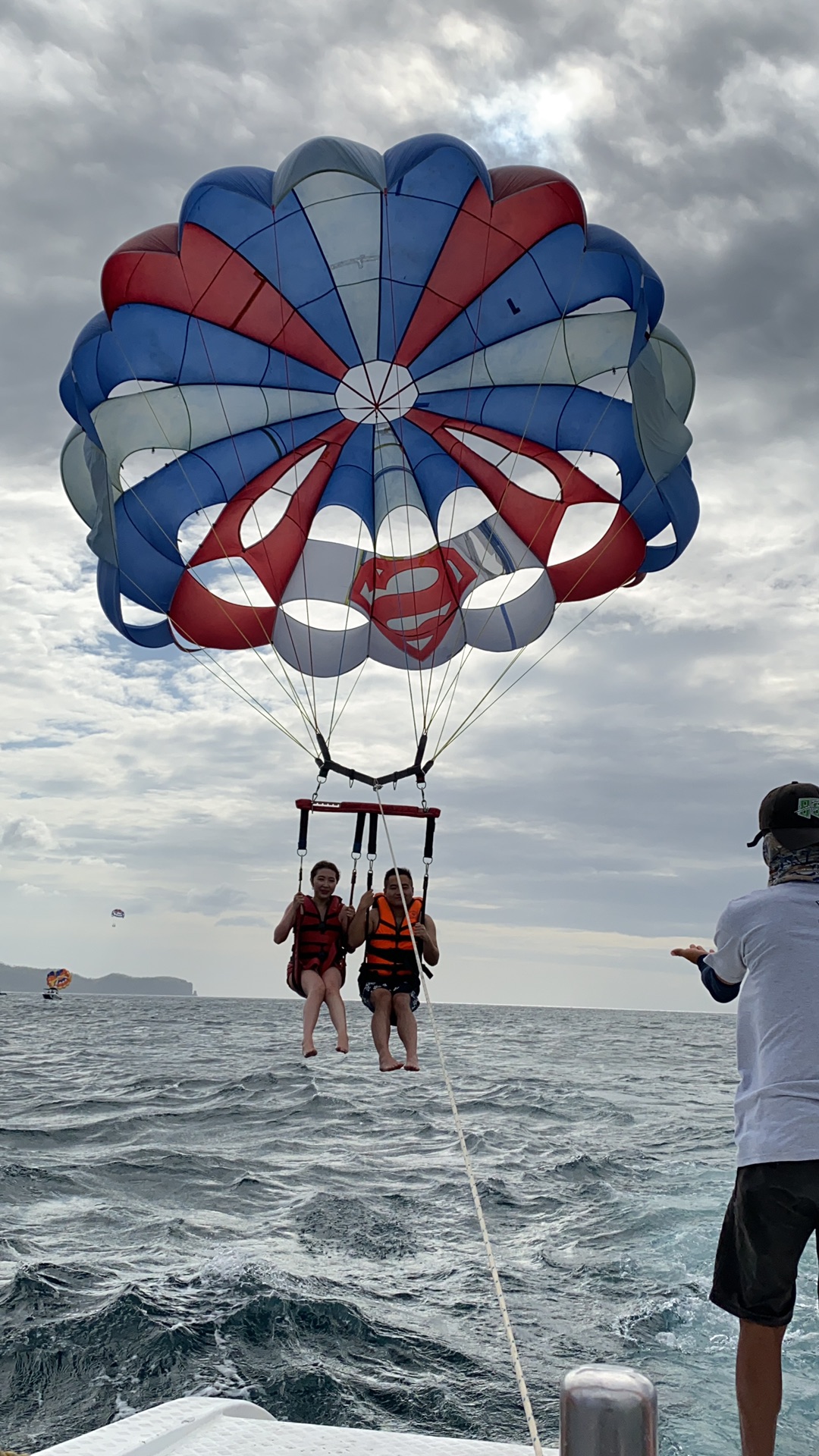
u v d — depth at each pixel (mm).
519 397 7922
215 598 8305
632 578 8461
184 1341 5469
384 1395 4988
